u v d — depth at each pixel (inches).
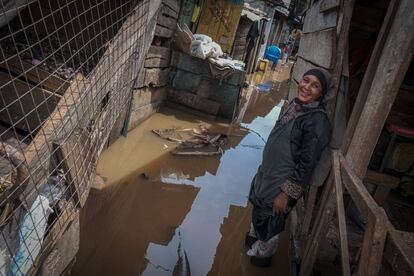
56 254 94.1
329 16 136.3
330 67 113.6
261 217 120.2
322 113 103.6
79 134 102.2
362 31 153.3
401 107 137.7
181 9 293.0
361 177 94.0
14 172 71.8
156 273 121.8
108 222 142.7
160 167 201.2
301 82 105.7
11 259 72.9
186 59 299.3
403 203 143.6
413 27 81.6
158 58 262.2
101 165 184.2
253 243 141.2
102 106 137.9
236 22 425.1
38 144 82.7
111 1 150.9
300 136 106.0
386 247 68.3
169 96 313.0
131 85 173.2
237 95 309.1
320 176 123.0
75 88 102.9
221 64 292.4
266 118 369.1
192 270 127.3
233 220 165.5
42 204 79.8
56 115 92.1
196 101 309.4
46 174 86.5
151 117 283.0
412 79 135.6
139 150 216.7
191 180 194.2
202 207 170.4
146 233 142.4
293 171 106.9
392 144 135.9
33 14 144.9
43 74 116.1
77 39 150.6
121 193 165.6
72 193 99.7
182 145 237.8
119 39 129.6
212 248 141.9
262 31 614.2
